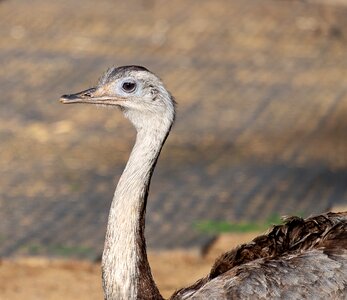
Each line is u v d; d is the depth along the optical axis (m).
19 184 15.63
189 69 21.77
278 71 21.88
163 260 13.25
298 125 18.62
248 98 20.08
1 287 12.49
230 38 23.78
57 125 18.23
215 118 18.84
